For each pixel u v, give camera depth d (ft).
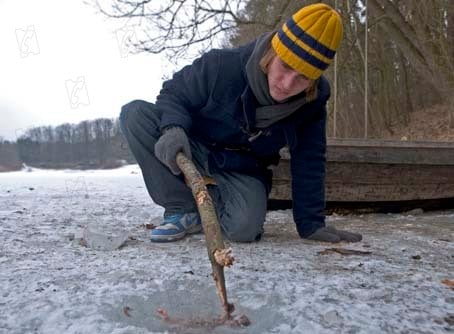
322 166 8.09
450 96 28.09
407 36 27.55
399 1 29.89
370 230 9.45
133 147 7.88
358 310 4.56
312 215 8.11
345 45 37.47
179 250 7.14
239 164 7.91
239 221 7.68
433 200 13.07
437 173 12.09
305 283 5.36
